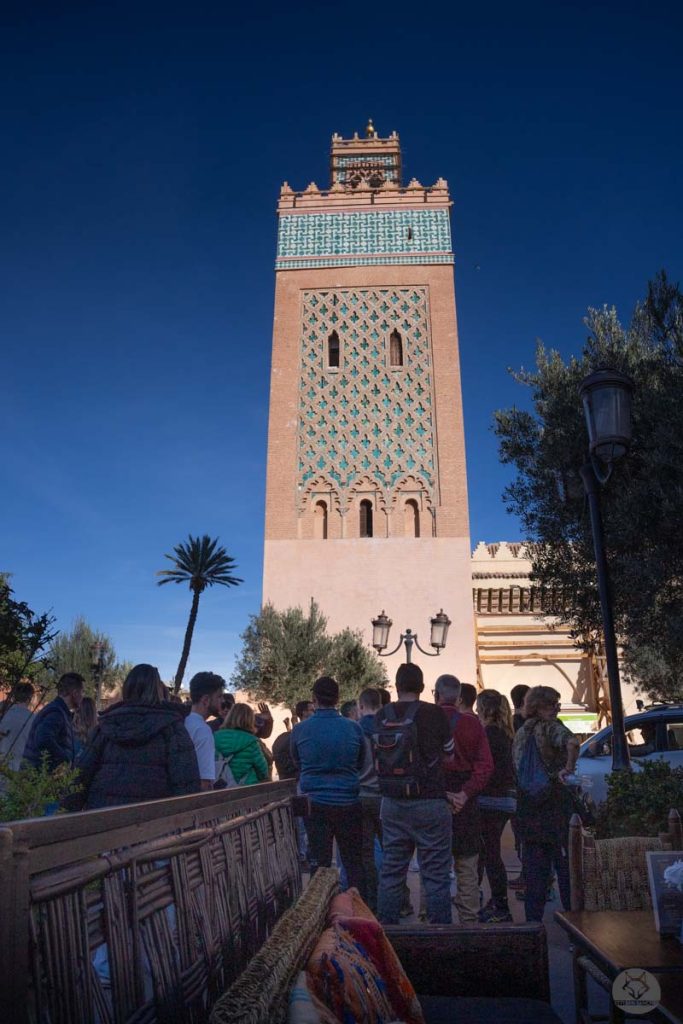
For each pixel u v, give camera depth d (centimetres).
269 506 2358
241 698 2258
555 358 1338
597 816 600
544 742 586
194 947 225
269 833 347
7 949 136
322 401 2447
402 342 2505
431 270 2586
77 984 160
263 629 2050
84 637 3109
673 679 1961
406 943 334
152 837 212
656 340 1077
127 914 189
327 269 2597
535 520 1262
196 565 3309
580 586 1208
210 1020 169
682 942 307
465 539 2305
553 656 2722
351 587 2280
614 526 1042
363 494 2362
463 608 2250
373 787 717
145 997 194
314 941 251
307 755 622
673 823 397
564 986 479
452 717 627
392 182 2988
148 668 427
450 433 2398
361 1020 219
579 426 1183
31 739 586
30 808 363
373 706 755
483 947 332
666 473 974
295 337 2519
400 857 549
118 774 395
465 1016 306
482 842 680
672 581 1038
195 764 405
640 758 1013
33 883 150
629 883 387
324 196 2698
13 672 789
